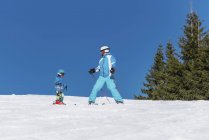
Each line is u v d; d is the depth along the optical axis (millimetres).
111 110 11602
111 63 14547
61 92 14938
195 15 51219
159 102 15508
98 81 14555
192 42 50031
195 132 6805
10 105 13945
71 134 7402
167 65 54688
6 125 8562
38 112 11039
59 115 10281
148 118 9328
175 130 7129
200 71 46906
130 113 10602
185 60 50250
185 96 46531
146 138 6594
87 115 10305
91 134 7348
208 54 47812
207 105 12383
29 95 21891
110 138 6824
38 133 7605
